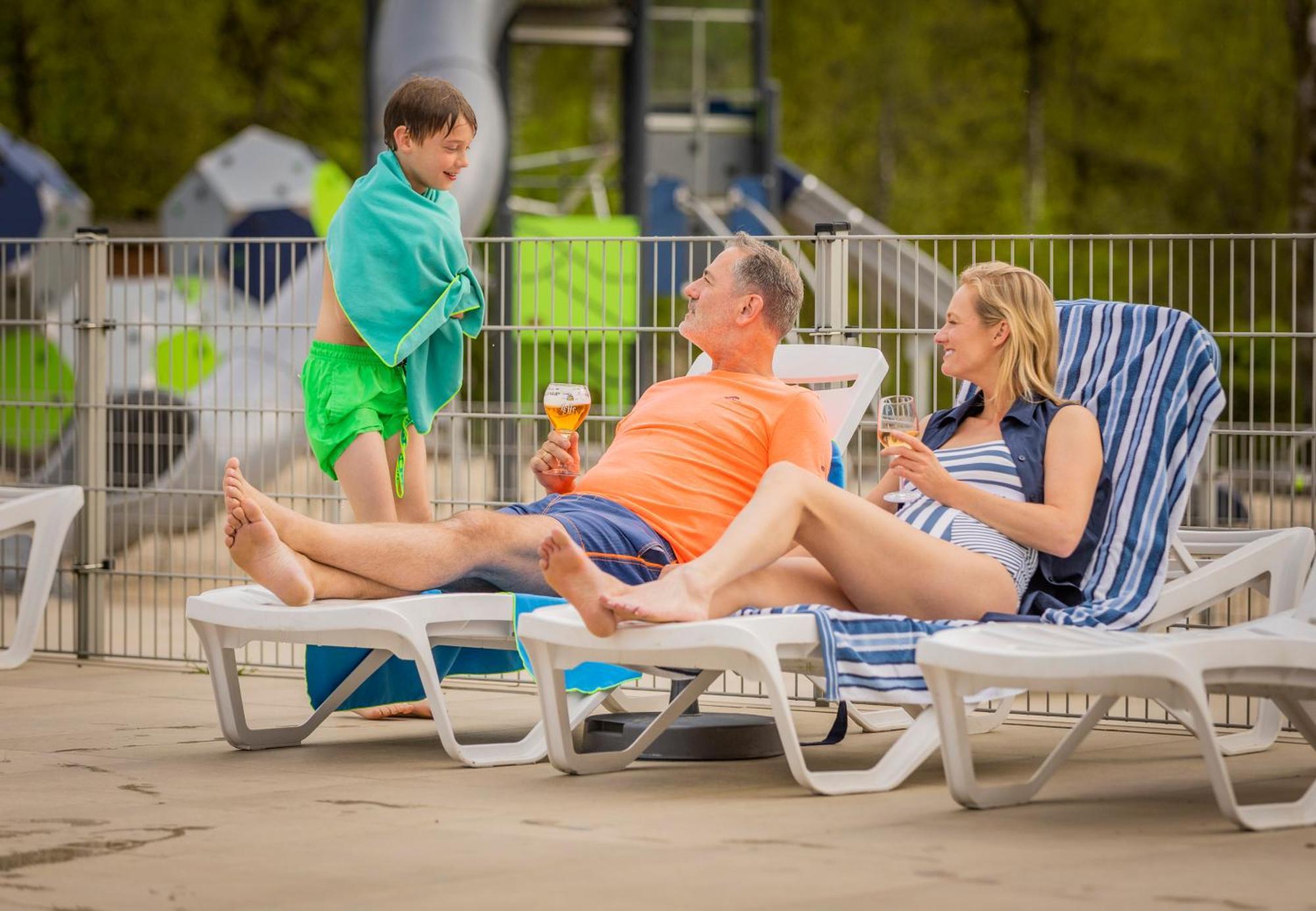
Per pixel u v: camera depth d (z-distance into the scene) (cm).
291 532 712
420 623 712
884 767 667
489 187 2297
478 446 1366
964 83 5612
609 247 2009
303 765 735
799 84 5666
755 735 762
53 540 1108
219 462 1653
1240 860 524
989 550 717
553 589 713
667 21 3062
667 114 3073
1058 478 735
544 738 744
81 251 1173
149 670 1106
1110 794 655
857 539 679
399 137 856
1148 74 5469
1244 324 4522
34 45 4916
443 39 2362
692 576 634
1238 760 763
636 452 795
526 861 524
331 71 5247
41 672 1094
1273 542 777
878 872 507
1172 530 748
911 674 651
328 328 853
